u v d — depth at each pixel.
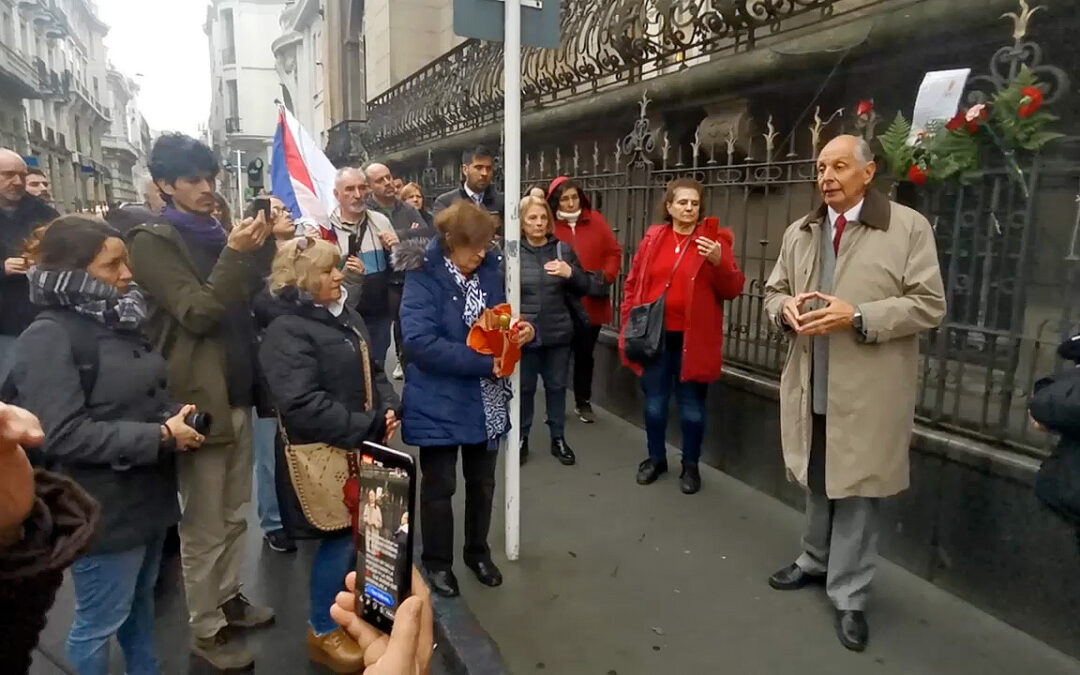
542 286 4.75
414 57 14.76
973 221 3.23
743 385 4.46
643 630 2.99
